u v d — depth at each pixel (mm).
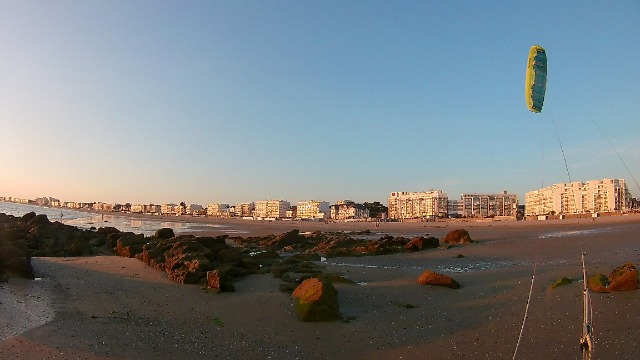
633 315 14102
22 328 14734
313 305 16500
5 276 22375
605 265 24438
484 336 13922
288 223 139500
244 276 24875
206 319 16828
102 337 14125
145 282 23484
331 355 13031
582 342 8414
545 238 46875
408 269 28000
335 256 36969
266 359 12703
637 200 151000
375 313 17219
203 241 31078
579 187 156000
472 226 91375
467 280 22766
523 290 19547
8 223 54469
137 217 181875
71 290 21125
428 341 13852
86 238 45500
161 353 12898
